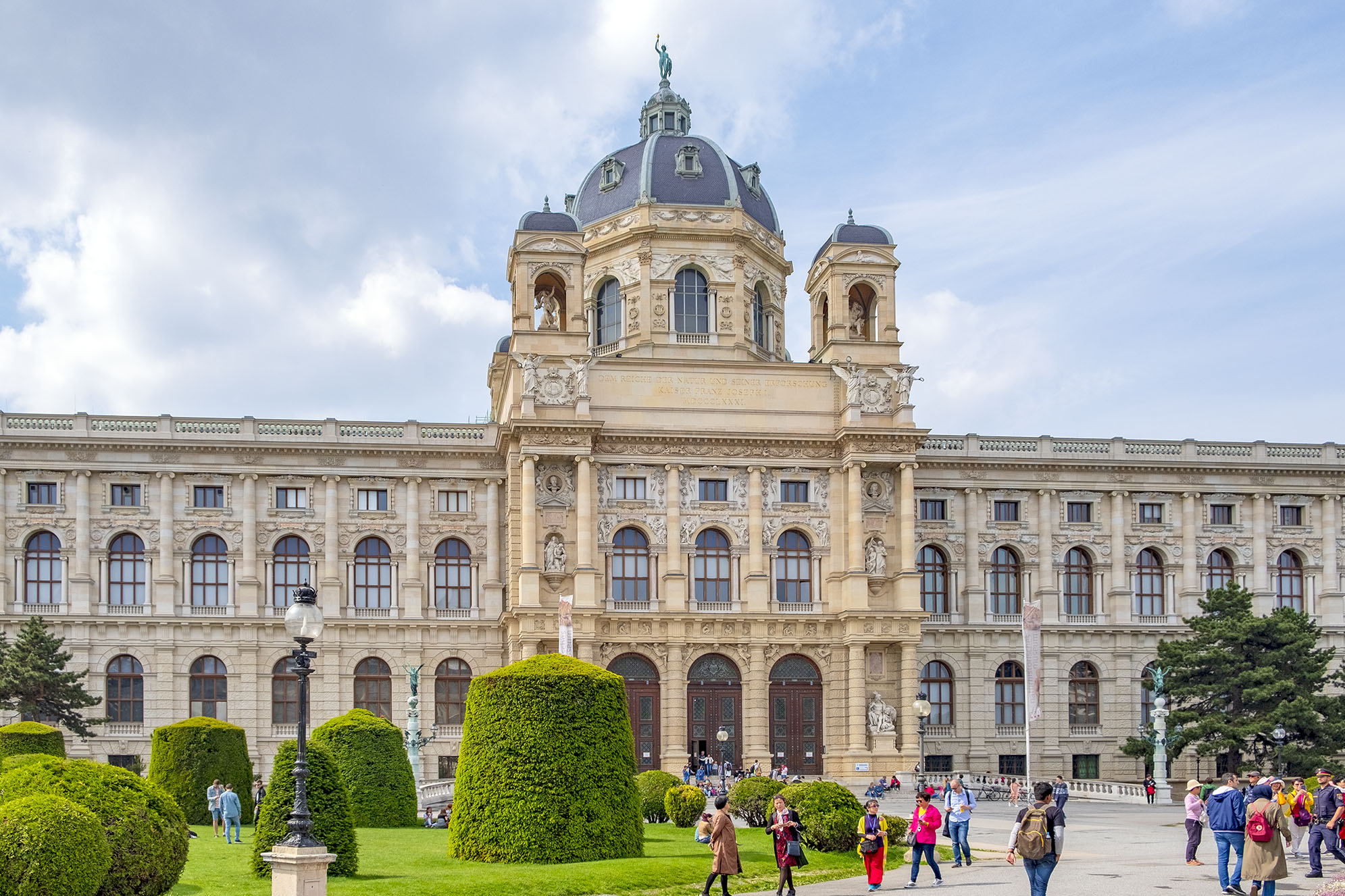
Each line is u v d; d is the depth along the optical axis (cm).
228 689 10031
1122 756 10781
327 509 10288
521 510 9956
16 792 3444
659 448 10138
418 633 10262
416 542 10375
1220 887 4181
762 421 10294
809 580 10269
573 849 4694
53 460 9994
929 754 10556
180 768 6203
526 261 10169
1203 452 11188
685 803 6028
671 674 9850
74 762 3612
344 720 6456
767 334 11562
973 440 10938
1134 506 11062
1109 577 10956
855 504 10100
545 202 10600
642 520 10088
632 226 11056
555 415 9919
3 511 9900
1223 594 9494
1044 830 3369
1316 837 4366
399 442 10431
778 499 10250
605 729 4888
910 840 5422
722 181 11312
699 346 10925
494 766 4762
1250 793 4241
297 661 3625
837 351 10406
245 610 10100
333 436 10375
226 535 10200
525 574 9669
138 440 10088
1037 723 10731
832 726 10000
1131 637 10900
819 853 5128
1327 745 9000
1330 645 11062
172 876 3559
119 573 10112
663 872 4525
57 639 9194
